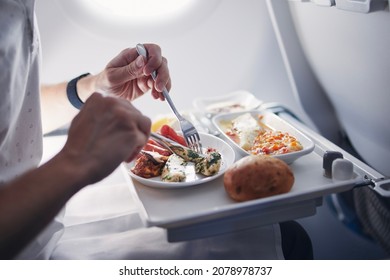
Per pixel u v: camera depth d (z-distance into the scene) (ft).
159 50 3.10
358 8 2.48
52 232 2.76
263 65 4.80
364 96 3.31
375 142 3.66
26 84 2.57
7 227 1.65
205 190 2.46
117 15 4.17
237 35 4.58
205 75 4.71
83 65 4.25
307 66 4.31
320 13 3.28
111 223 3.02
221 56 4.64
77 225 3.02
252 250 2.56
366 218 3.68
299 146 2.73
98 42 4.17
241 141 3.06
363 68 3.08
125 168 2.69
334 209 4.04
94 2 4.13
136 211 3.12
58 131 4.47
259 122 3.42
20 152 2.61
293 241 2.82
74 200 3.32
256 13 4.51
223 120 3.51
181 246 2.63
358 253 3.47
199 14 4.36
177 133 3.20
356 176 2.50
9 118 2.29
